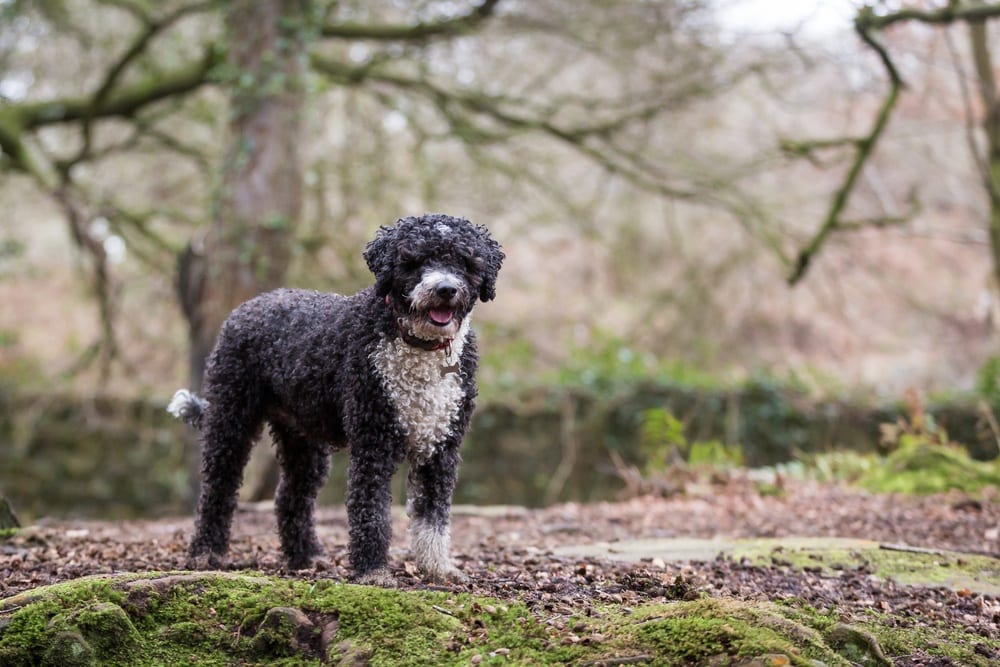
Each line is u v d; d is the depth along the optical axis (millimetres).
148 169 13000
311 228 11125
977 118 12477
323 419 4117
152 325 13445
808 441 10773
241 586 3568
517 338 12453
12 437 11328
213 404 4422
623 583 4137
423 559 3992
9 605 3420
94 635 3270
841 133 13352
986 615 4098
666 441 9680
